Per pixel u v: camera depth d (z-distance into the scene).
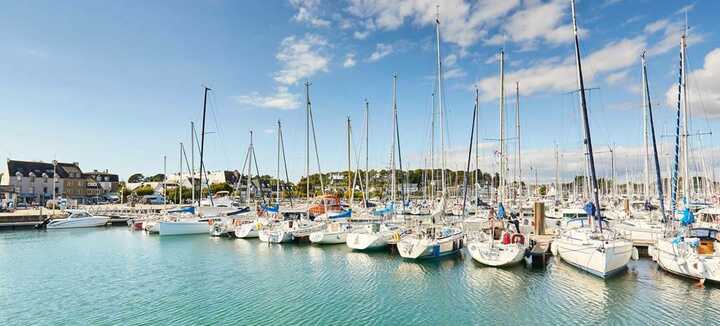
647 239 27.66
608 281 20.41
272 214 42.94
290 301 18.56
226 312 17.19
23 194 98.81
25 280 22.67
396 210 40.28
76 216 52.69
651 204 39.81
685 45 26.22
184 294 19.77
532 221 36.59
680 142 28.30
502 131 33.56
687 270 19.78
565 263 24.39
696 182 53.00
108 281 22.36
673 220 24.06
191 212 49.44
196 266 25.98
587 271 21.84
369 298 18.89
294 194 76.31
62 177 107.38
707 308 16.48
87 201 102.56
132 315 16.91
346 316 16.62
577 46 22.80
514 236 25.45
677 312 16.19
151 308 17.75
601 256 20.69
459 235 29.27
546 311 16.77
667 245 21.38
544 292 19.14
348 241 30.69
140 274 23.97
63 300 18.92
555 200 61.66
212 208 48.78
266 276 23.12
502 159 33.69
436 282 21.31
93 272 24.58
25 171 101.50
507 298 18.48
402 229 31.20
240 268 25.23
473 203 51.97
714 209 30.81
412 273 23.33
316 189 68.94
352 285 21.05
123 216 55.75
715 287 18.81
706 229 21.94
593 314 16.28
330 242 32.84
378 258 27.75
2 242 38.03
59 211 61.34
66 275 23.81
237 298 19.09
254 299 18.91
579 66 22.77
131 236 41.72
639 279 20.61
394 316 16.56
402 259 27.16
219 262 27.14
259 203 51.91
